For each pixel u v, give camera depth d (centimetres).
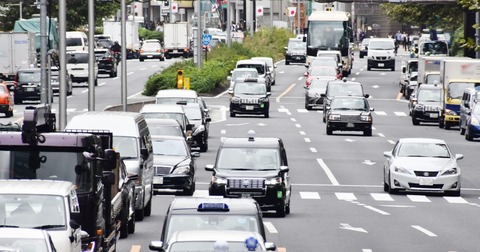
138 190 6031
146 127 6606
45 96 9656
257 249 3092
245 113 13975
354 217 6594
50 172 4378
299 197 7719
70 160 4388
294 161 9950
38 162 4381
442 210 7062
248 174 6384
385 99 17125
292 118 14138
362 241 5559
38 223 3803
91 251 4247
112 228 4766
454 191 7875
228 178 6350
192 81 16838
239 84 14175
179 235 3234
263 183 6350
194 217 3609
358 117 12112
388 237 5725
